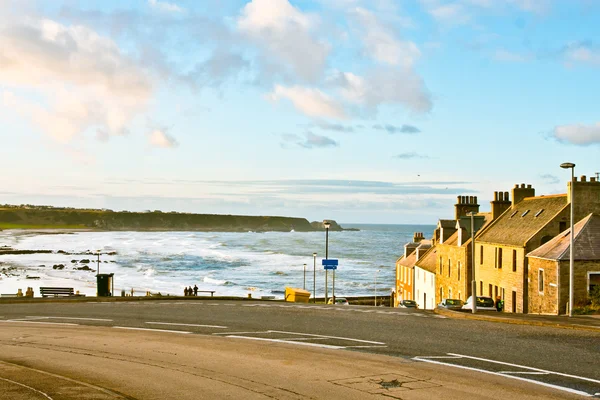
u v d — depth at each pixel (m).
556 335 19.30
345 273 128.00
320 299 79.25
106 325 22.34
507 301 42.00
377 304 80.19
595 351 16.38
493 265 44.94
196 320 23.70
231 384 12.50
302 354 16.05
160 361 15.04
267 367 14.29
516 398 11.38
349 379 12.98
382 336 19.27
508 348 16.91
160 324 22.53
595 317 24.48
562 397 11.47
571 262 27.56
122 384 12.47
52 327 21.75
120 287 92.25
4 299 34.44
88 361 15.05
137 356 15.73
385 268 141.38
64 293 44.31
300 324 22.38
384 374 13.50
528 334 19.53
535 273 37.47
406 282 70.50
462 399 11.27
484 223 51.28
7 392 11.24
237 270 129.12
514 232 43.28
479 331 20.28
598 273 34.28
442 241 55.81
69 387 11.77
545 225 39.28
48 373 13.27
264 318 24.33
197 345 17.53
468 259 48.91
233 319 24.03
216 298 38.72
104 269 124.94
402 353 16.20
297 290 41.50
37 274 107.88
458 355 15.86
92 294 72.69
